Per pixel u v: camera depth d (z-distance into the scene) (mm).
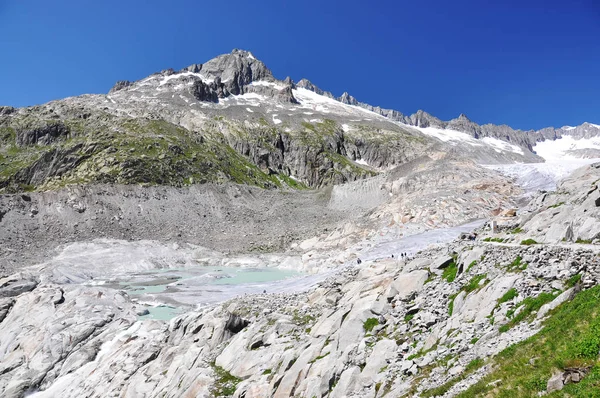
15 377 47500
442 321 24766
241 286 72312
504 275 24312
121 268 93000
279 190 175500
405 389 19641
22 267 87188
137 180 143000
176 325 46031
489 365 17453
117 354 45281
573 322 16312
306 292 48125
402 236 83562
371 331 27781
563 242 27875
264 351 32688
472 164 131750
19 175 144625
